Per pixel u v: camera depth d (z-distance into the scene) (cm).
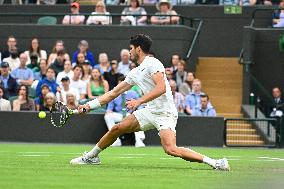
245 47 6206
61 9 6950
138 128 2903
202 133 5394
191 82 5666
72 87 5416
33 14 6219
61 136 5375
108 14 6206
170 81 5425
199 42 6888
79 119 5353
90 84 5403
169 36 6156
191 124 5391
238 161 3547
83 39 6269
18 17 7012
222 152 4531
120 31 6216
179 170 2816
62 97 5366
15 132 5403
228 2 6931
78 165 2969
